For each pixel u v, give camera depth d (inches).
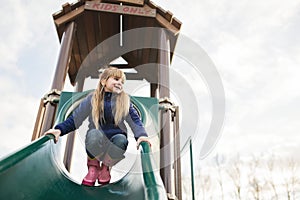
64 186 83.4
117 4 210.4
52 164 84.5
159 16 205.9
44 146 77.4
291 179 639.1
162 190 61.2
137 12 205.0
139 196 74.6
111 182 101.3
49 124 132.5
